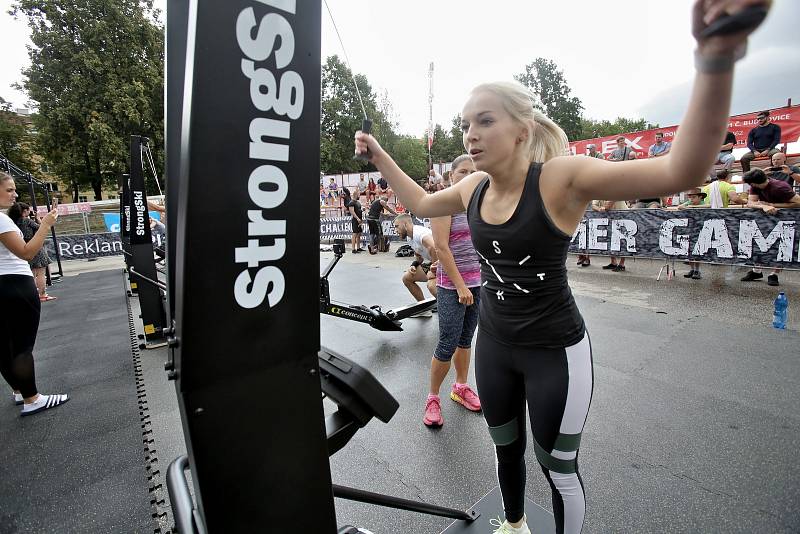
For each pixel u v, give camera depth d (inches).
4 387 138.6
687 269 279.4
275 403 31.8
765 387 114.7
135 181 158.2
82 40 792.9
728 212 227.8
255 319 29.5
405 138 1978.3
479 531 69.8
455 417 108.6
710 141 28.4
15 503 81.8
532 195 45.0
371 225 439.2
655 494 77.2
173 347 28.5
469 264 103.0
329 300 144.6
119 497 82.7
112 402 124.0
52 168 997.8
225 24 24.0
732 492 76.6
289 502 33.4
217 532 29.7
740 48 24.4
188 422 27.7
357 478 85.7
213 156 25.0
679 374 125.0
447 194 58.9
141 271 166.7
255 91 26.3
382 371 139.8
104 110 794.2
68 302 270.2
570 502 53.9
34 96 788.0
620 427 99.1
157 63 856.9
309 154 30.5
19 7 761.6
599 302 207.0
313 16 28.8
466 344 110.4
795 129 366.3
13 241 103.3
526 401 57.9
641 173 35.2
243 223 27.4
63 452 98.6
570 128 1702.8
